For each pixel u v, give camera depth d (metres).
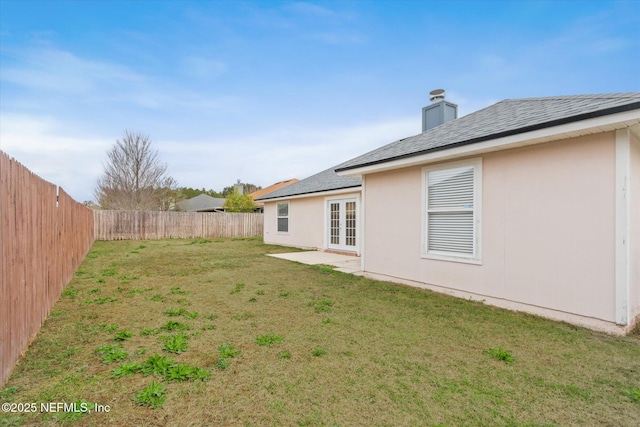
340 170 7.65
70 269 6.54
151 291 5.71
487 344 3.40
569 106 4.47
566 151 4.16
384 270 6.90
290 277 7.10
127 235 17.38
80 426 1.99
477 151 4.93
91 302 4.94
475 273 5.20
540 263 4.40
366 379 2.63
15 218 2.84
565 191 4.16
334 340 3.48
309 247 13.17
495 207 4.94
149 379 2.57
